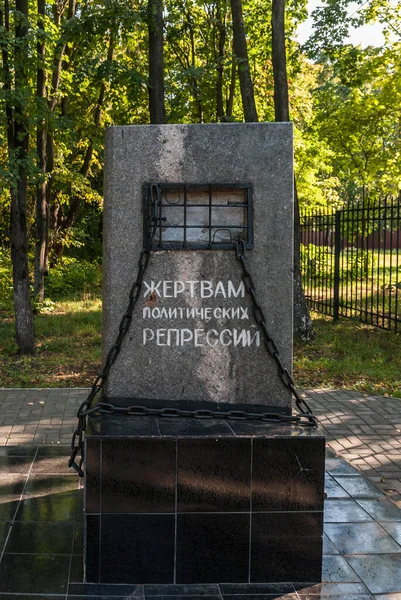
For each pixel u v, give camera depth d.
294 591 3.53
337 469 5.62
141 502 3.54
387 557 3.95
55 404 7.99
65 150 19.38
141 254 3.91
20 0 10.98
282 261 3.97
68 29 11.36
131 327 3.99
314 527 3.62
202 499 3.56
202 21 16.08
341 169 20.31
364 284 21.64
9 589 3.46
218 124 3.92
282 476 3.59
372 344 12.06
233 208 3.98
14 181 10.16
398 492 5.29
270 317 3.99
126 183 3.93
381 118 17.62
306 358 10.92
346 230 15.60
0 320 15.05
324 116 18.17
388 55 16.27
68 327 14.07
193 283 3.98
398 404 8.12
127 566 3.55
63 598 3.38
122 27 11.59
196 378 4.01
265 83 18.84
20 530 4.19
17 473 5.32
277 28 11.88
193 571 3.58
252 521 3.59
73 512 4.49
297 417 3.85
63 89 16.88
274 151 3.93
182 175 3.93
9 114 10.53
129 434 3.54
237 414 3.87
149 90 11.88
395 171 18.86
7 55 10.47
